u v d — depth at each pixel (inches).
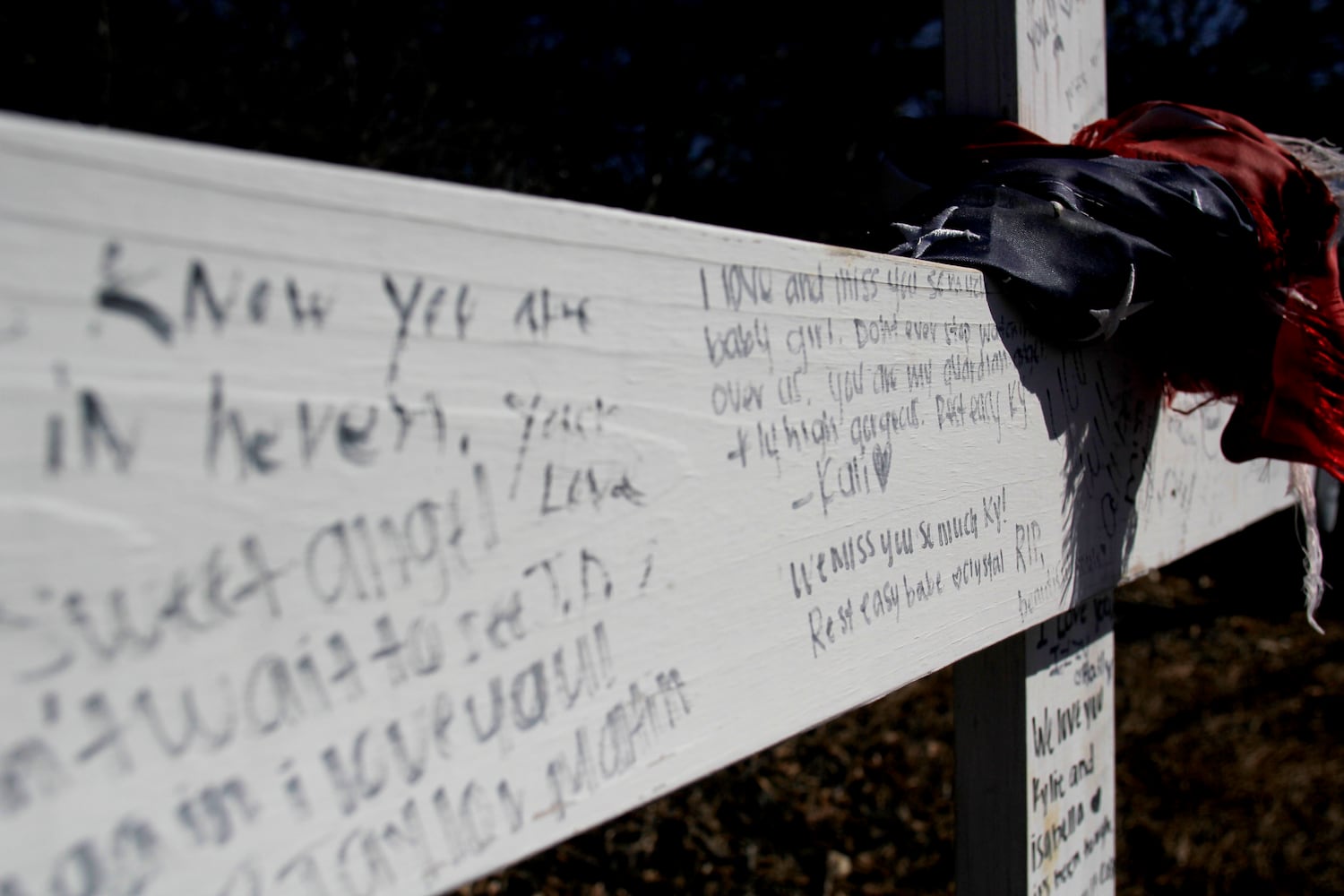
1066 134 64.2
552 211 26.9
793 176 154.6
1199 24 202.5
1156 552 63.1
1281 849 141.1
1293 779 161.3
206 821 20.7
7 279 18.2
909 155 59.3
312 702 22.2
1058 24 62.8
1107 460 56.7
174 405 20.3
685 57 147.9
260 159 21.5
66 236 18.9
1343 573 249.3
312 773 22.2
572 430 27.3
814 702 35.0
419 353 24.1
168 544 20.2
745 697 32.3
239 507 21.2
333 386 22.6
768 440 33.4
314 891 22.1
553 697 26.7
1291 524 255.8
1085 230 48.6
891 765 162.2
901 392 39.8
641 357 29.1
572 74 140.9
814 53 157.4
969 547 44.2
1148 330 59.1
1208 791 158.1
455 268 24.8
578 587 27.4
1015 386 47.8
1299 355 55.6
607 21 143.6
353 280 22.9
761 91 156.6
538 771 26.3
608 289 28.3
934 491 41.7
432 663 24.2
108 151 19.4
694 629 30.6
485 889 124.6
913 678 40.1
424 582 24.1
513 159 130.0
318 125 115.0
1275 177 58.1
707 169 154.9
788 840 139.9
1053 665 61.1
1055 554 51.4
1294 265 59.6
